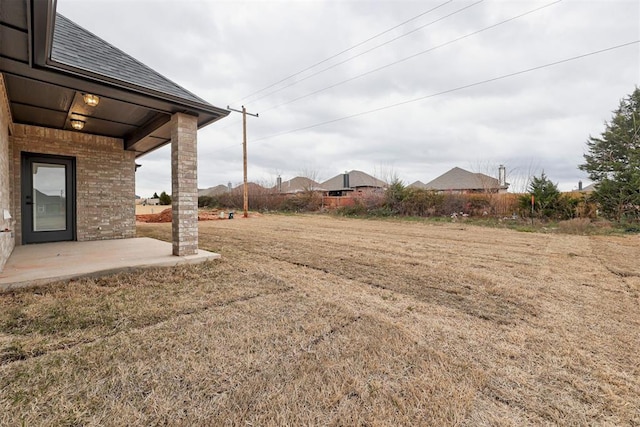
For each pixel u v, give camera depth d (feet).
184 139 17.63
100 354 7.48
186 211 17.83
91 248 20.62
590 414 5.77
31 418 5.27
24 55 11.06
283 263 18.79
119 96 15.21
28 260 16.08
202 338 8.50
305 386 6.44
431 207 55.77
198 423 5.27
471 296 12.98
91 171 24.82
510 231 37.78
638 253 23.43
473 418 5.60
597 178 53.93
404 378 6.84
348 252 23.00
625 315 10.90
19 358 7.20
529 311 11.25
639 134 46.91
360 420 5.48
